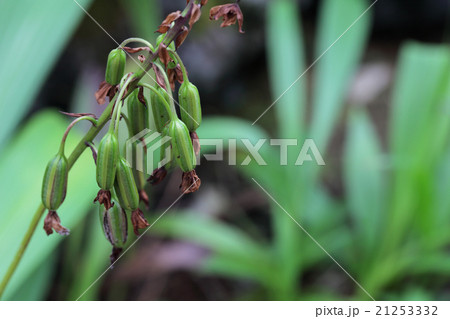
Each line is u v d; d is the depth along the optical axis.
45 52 0.63
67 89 1.14
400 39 1.57
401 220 0.88
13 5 0.65
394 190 0.92
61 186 0.43
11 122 0.62
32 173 0.61
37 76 0.63
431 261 0.87
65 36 0.64
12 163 0.62
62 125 0.65
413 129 0.92
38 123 0.64
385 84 1.38
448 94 0.87
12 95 0.63
